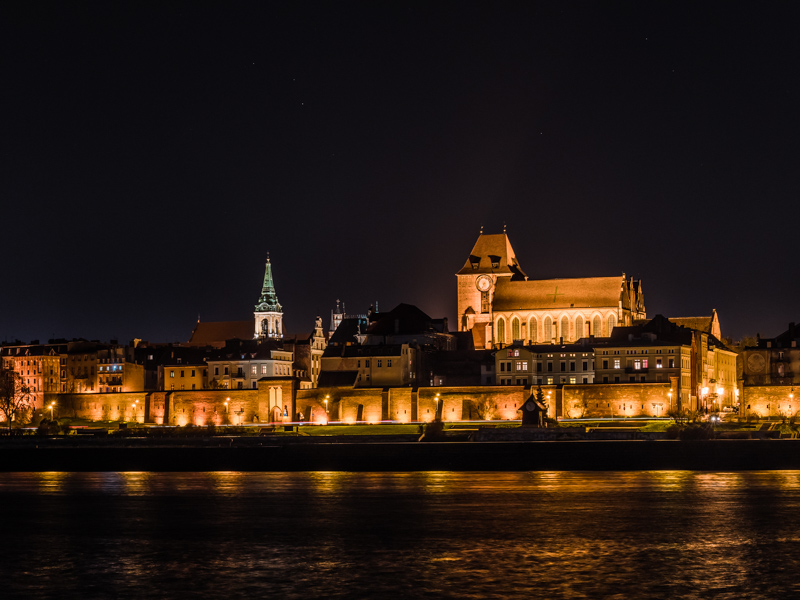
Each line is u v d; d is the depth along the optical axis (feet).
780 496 486.79
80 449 655.35
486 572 344.69
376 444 627.46
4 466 655.76
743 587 323.57
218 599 316.60
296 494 513.86
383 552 377.30
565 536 401.08
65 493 529.45
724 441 595.88
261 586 330.75
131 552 383.65
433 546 386.32
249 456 638.53
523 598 312.71
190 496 513.04
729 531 407.64
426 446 621.72
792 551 372.99
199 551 383.86
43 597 321.32
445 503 479.41
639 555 367.86
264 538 405.39
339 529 420.36
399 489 527.40
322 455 630.33
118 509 475.31
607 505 466.70
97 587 332.60
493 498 492.13
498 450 614.34
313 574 344.90
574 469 604.49
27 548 392.47
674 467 595.88
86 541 404.36
